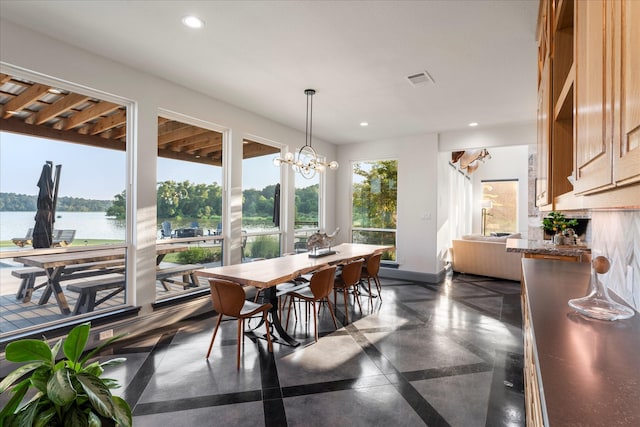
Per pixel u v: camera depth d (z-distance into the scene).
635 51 0.48
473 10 2.27
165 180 3.69
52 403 1.23
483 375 2.50
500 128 5.24
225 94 3.97
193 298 3.82
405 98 4.02
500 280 5.87
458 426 1.93
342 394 2.26
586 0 0.79
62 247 2.86
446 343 3.09
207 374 2.52
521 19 2.35
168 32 2.62
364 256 4.18
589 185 0.74
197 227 4.04
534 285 1.76
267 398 2.21
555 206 1.45
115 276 3.21
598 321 1.19
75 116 2.96
